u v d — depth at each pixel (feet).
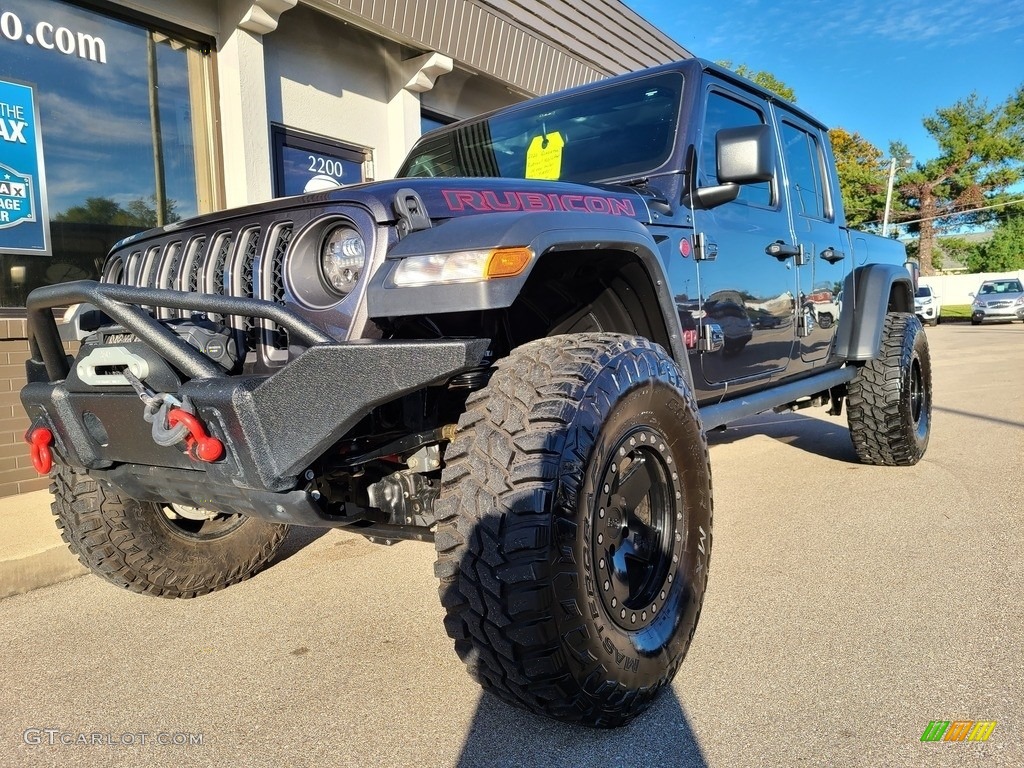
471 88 25.79
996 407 23.41
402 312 5.89
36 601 10.07
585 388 6.13
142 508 9.02
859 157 126.72
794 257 12.17
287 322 5.77
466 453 5.94
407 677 7.59
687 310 9.29
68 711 7.09
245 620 9.13
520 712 6.84
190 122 18.28
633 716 6.43
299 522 6.52
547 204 7.55
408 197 6.31
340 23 20.35
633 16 31.01
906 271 16.28
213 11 18.10
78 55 16.15
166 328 6.02
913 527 11.76
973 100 138.31
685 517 7.34
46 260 15.78
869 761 5.87
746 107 11.71
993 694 6.80
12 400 14.48
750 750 6.09
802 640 8.00
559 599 5.67
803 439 19.45
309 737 6.52
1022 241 150.20
